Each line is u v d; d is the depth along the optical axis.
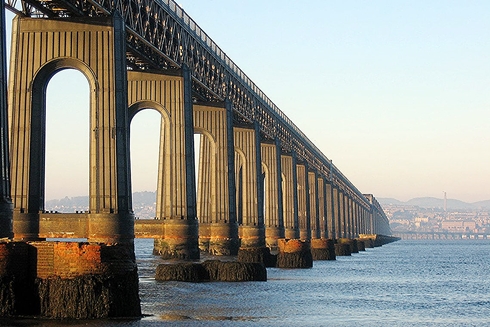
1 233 43.22
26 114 58.53
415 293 64.25
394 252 192.50
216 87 93.06
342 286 67.62
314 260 119.69
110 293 34.78
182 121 76.44
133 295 35.91
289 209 136.50
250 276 64.88
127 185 57.88
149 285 56.38
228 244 93.56
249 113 109.38
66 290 34.31
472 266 116.81
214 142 94.88
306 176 149.88
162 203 92.69
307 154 158.38
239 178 119.38
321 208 174.88
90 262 34.72
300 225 148.75
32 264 34.66
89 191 57.72
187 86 77.12
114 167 57.25
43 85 59.34
